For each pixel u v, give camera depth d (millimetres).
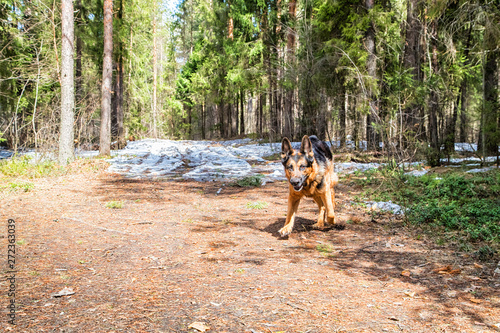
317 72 17969
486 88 11688
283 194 10117
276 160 18797
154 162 17703
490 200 7133
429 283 3809
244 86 29594
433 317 3002
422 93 12242
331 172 6258
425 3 14031
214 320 2840
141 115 44500
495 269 4062
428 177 9641
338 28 18797
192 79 39062
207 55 38312
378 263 4516
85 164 14867
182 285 3650
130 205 8445
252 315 2953
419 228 6145
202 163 17531
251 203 8484
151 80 49062
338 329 2746
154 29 43969
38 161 13719
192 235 5934
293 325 2787
